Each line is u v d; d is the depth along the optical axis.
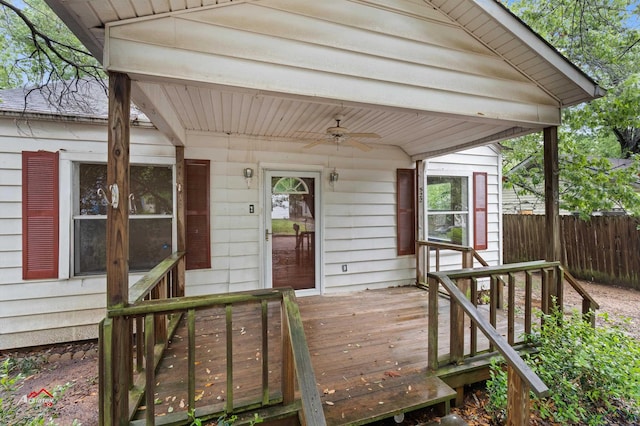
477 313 2.34
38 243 3.68
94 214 3.91
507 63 2.89
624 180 6.27
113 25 1.73
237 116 3.52
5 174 3.59
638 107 5.79
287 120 3.69
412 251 5.52
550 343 2.73
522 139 8.35
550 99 3.10
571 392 2.38
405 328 3.46
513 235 8.82
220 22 1.95
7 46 5.18
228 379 1.88
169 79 1.87
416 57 2.53
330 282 4.96
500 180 6.29
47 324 3.71
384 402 2.10
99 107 4.28
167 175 4.18
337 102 2.34
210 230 4.30
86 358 3.64
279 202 4.69
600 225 6.97
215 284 4.32
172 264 3.09
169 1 1.77
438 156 5.18
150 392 1.74
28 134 3.64
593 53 7.02
